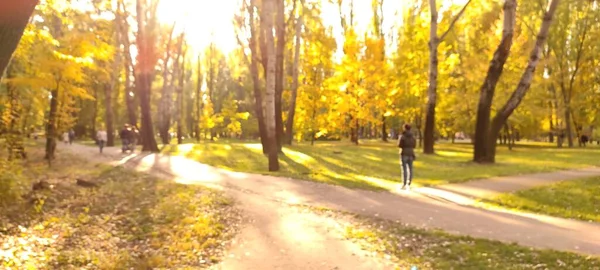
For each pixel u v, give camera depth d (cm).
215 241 836
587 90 4488
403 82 3891
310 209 1074
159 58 4000
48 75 1981
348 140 5709
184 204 1169
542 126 4897
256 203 1157
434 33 2605
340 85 3884
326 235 845
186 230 921
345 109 3853
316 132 4200
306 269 663
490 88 2044
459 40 3681
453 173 1684
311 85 4112
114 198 1311
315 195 1265
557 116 4572
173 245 825
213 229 913
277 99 2698
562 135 5122
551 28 4128
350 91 3878
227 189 1385
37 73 1970
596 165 1988
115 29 3266
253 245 795
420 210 1029
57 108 2297
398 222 913
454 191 1280
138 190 1420
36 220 1023
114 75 4147
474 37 3341
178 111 4688
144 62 3127
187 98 7700
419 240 793
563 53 4309
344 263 686
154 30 3225
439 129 4938
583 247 705
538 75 3578
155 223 1004
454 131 4541
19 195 1159
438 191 1291
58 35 2105
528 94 3516
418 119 4456
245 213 1043
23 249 772
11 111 1756
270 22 1869
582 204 1045
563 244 725
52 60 1908
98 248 825
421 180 1523
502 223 886
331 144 4281
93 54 2130
